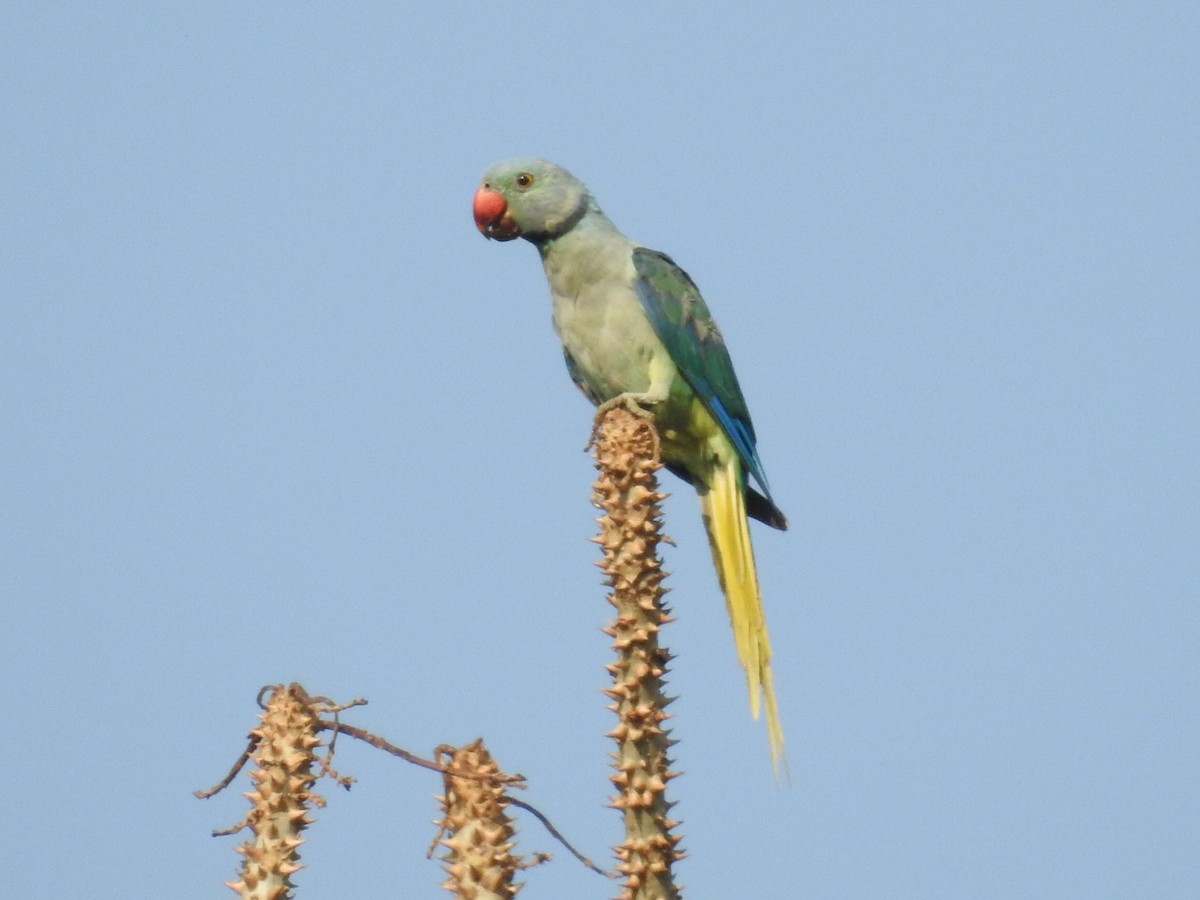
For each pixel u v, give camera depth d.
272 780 8.23
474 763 8.22
